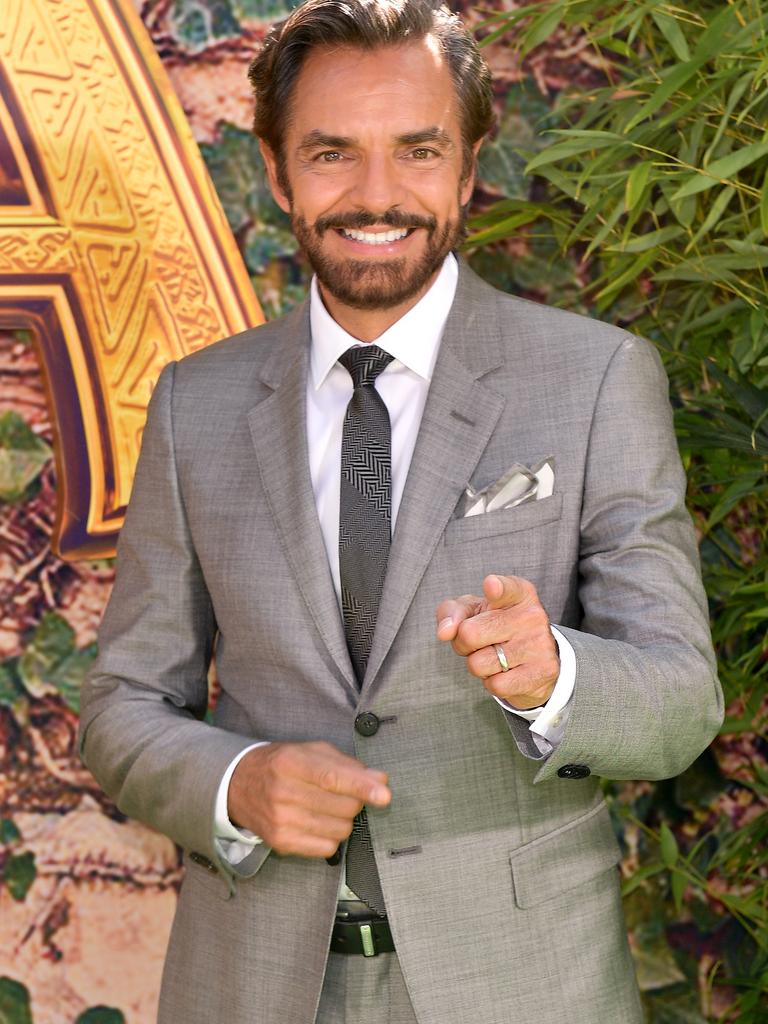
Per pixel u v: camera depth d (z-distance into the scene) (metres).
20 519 2.08
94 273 2.03
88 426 2.03
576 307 2.16
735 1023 2.07
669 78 1.80
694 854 2.14
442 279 1.56
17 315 2.01
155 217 2.04
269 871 1.44
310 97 1.46
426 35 1.48
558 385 1.46
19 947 2.09
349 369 1.54
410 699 1.40
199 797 1.41
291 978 1.41
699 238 1.98
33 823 2.09
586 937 1.40
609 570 1.39
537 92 2.14
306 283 2.14
